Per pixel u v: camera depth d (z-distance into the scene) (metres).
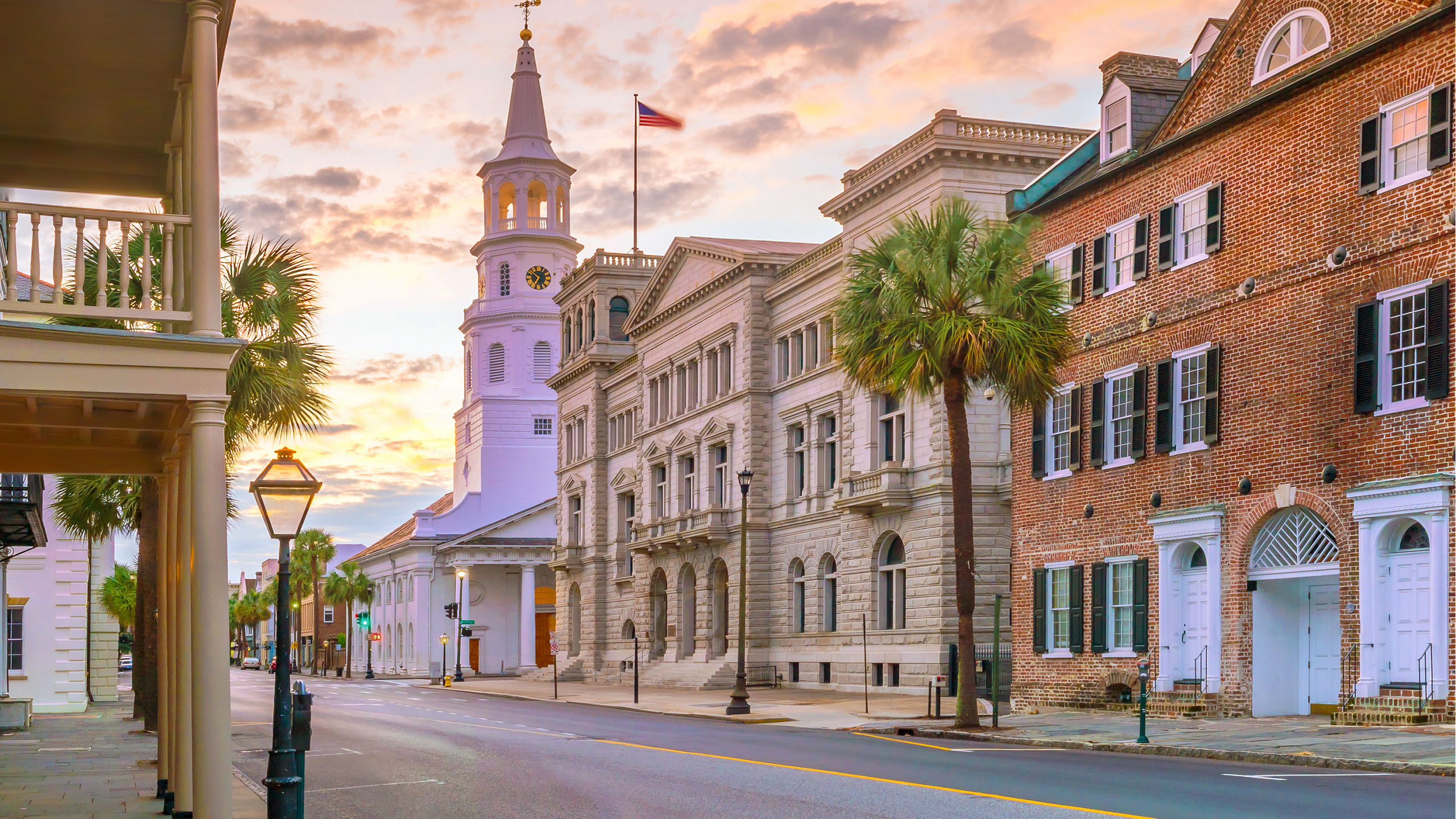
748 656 59.91
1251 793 16.69
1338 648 29.50
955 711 38.38
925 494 47.75
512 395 109.38
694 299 67.00
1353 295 27.77
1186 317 32.69
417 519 106.19
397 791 19.53
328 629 139.12
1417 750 21.27
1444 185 25.73
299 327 27.58
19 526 30.59
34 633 45.44
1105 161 36.91
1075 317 36.88
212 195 13.00
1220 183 31.75
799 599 58.69
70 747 29.27
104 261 12.75
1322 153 28.78
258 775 23.58
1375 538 26.84
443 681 80.88
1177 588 32.62
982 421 46.88
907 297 31.27
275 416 27.11
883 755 23.80
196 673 12.65
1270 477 29.73
